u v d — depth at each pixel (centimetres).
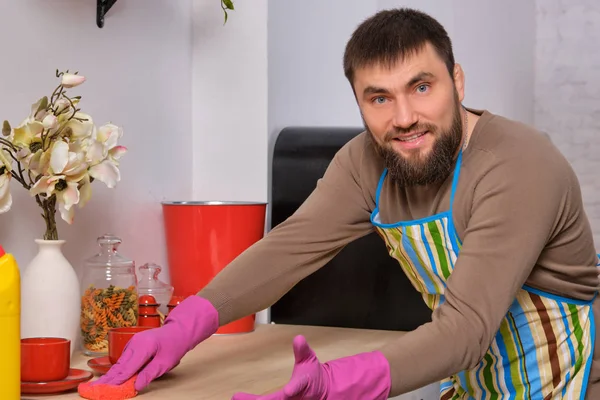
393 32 135
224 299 157
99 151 164
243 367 166
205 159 232
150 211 213
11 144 155
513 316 154
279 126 237
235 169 230
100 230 194
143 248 210
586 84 459
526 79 444
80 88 187
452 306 126
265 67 226
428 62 134
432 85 136
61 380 141
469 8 350
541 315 152
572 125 462
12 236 169
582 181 460
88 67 190
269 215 231
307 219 167
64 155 154
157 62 215
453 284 128
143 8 209
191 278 204
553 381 154
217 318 156
